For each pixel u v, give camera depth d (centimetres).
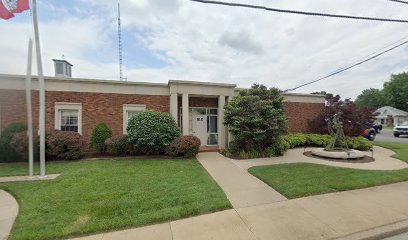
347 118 1297
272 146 1047
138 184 580
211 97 1334
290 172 691
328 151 996
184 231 350
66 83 1097
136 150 1031
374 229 352
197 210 420
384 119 4631
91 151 1110
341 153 934
